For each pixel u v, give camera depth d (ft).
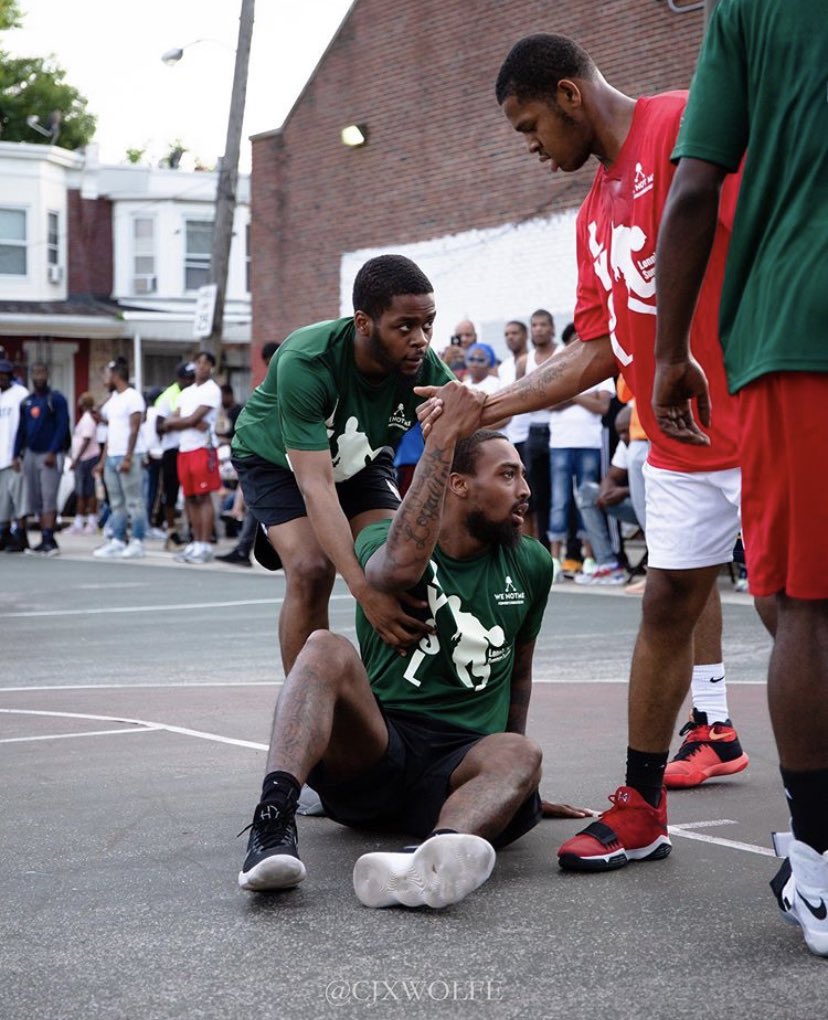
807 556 8.93
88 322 110.11
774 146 9.04
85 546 61.16
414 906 10.35
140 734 18.43
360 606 12.48
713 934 9.68
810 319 8.79
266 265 76.18
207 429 49.47
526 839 12.60
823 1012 8.14
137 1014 8.25
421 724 12.21
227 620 32.68
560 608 32.94
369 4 68.08
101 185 117.19
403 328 13.64
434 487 11.53
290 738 10.87
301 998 8.48
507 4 60.18
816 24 8.84
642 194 11.30
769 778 15.35
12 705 21.35
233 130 71.41
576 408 38.27
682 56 52.08
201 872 11.48
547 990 8.57
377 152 68.23
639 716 11.66
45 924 10.09
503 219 61.11
